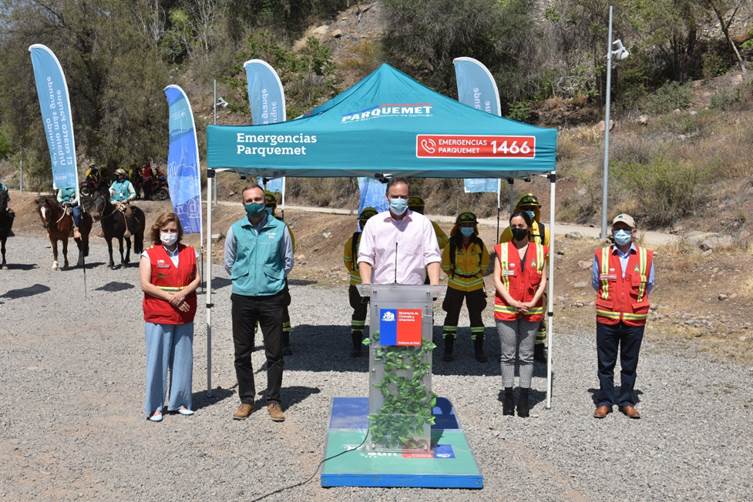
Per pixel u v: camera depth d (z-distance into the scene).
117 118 35.91
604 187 17.22
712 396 8.09
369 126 7.83
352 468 5.76
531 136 7.60
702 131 25.22
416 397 6.11
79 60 36.28
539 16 40.19
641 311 7.23
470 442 6.59
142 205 31.17
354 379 8.66
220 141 7.77
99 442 6.47
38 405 7.53
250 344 7.17
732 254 13.57
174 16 62.69
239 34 58.25
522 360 7.30
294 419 7.14
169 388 7.77
